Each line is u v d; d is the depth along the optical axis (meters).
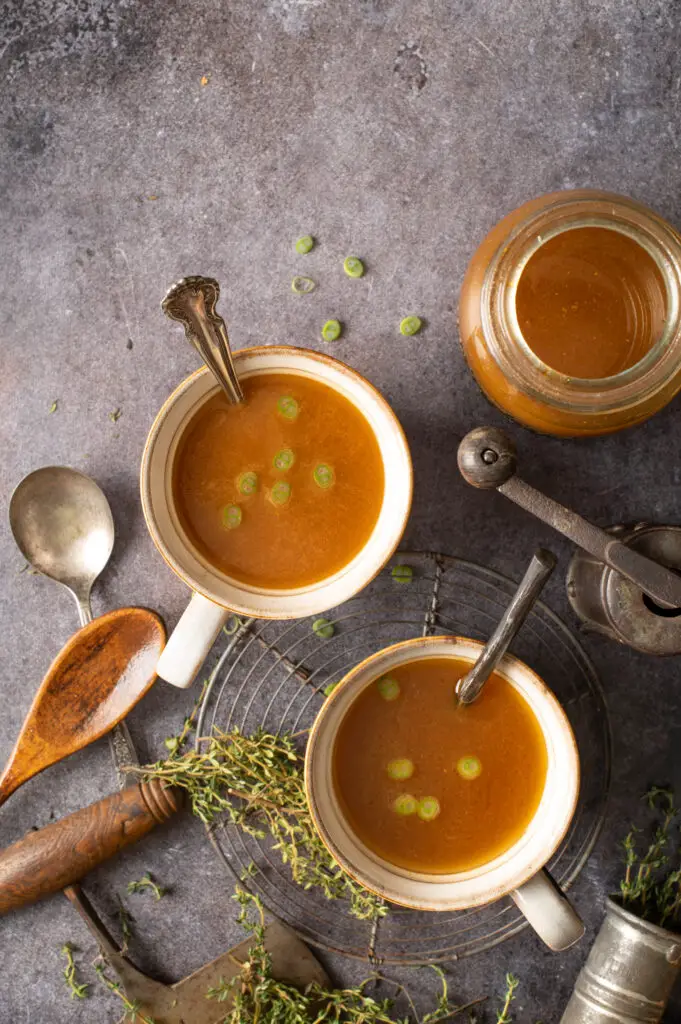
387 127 0.67
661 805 0.67
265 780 0.65
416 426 0.67
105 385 0.68
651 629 0.60
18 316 0.68
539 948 0.68
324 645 0.68
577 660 0.67
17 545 0.67
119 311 0.68
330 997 0.67
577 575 0.65
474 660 0.61
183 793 0.67
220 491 0.62
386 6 0.66
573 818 0.67
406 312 0.67
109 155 0.67
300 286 0.67
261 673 0.68
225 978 0.67
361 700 0.62
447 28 0.66
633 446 0.67
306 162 0.67
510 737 0.63
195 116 0.67
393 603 0.67
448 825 0.63
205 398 0.61
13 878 0.65
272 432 0.62
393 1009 0.67
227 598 0.61
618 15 0.66
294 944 0.67
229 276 0.67
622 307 0.59
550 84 0.66
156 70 0.67
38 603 0.68
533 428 0.63
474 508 0.67
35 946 0.68
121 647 0.66
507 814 0.63
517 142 0.67
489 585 0.67
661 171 0.66
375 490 0.62
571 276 0.59
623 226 0.57
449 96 0.67
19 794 0.68
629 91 0.66
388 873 0.62
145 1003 0.66
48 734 0.66
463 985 0.68
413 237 0.67
